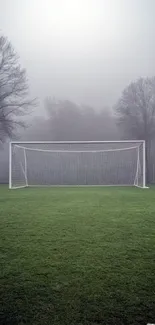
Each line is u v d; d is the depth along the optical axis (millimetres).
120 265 1767
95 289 1417
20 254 2004
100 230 2752
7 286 1459
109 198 5695
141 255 1971
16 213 3756
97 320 1134
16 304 1270
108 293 1371
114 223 3082
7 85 14812
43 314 1181
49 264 1788
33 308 1232
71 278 1558
